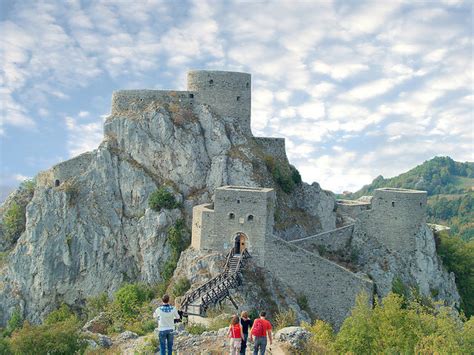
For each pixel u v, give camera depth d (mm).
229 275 53531
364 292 51438
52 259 77750
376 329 37938
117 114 84062
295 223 78625
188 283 59062
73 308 78062
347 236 68062
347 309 57125
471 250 72000
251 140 84625
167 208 75438
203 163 79625
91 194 79938
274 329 46938
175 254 72312
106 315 57719
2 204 100000
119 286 76125
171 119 80438
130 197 79438
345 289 57406
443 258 69625
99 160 80250
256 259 59125
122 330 48219
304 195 86188
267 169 81438
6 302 78625
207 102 83312
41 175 88000
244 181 76688
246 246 59656
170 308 24375
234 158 78500
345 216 87312
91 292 77312
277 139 87750
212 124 80688
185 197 77812
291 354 27219
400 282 61375
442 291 63906
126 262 77688
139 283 71188
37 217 80062
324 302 57656
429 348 35125
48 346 32094
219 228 60688
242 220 59656
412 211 64000
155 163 80000
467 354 36469
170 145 79250
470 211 165375
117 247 78125
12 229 94125
